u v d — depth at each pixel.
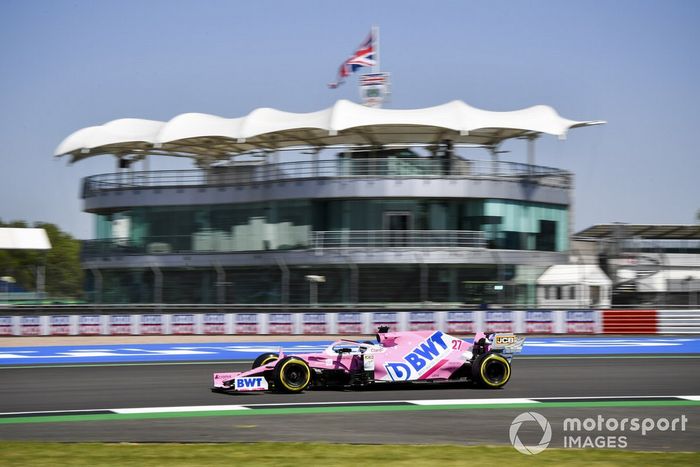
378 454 16.81
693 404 24.17
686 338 53.03
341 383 26.86
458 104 71.50
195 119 75.69
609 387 27.94
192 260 73.00
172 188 75.69
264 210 72.69
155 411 22.67
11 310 64.44
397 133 74.62
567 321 54.97
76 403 24.25
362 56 78.75
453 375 27.19
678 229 82.44
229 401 24.44
